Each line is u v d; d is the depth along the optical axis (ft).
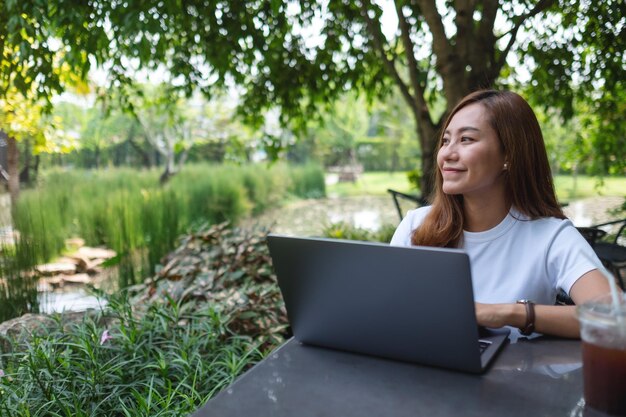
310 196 40.65
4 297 10.58
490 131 4.50
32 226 14.21
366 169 53.11
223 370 7.08
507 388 3.08
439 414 2.81
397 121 49.39
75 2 11.12
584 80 15.66
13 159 19.53
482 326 4.06
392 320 3.32
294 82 17.16
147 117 29.94
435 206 4.94
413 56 14.47
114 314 8.04
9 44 11.67
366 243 3.23
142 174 27.91
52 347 6.73
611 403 2.74
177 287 9.02
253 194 33.50
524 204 4.68
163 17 12.30
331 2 15.89
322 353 3.61
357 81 17.93
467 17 13.14
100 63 12.10
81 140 26.73
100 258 18.52
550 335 3.97
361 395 3.03
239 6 13.53
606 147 18.38
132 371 6.52
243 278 10.84
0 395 5.92
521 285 4.55
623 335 2.69
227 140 35.68
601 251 11.91
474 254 4.73
